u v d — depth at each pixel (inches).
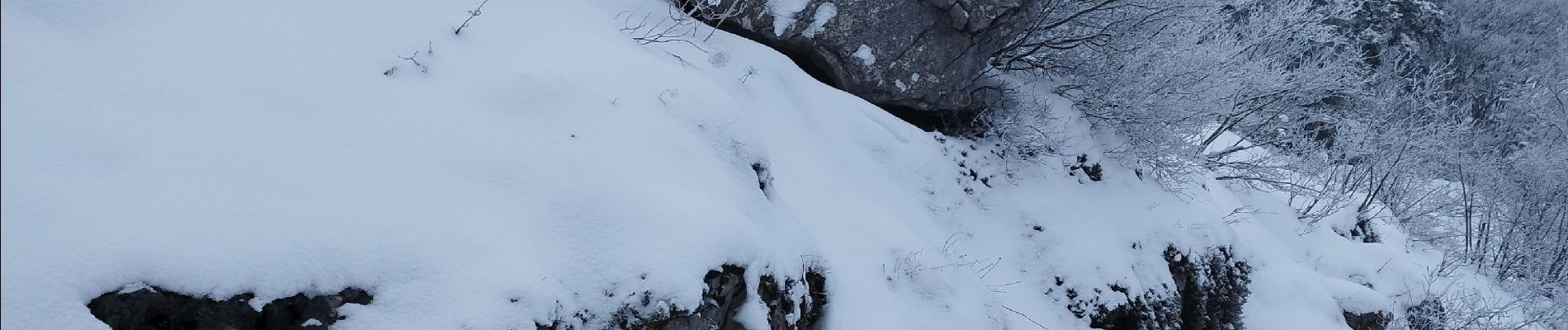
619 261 130.3
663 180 144.6
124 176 110.7
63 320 96.1
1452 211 544.7
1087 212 269.0
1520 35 730.2
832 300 169.6
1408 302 342.0
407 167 131.2
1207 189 348.5
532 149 143.3
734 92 200.2
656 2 237.1
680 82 170.9
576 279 126.8
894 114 266.8
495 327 115.7
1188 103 303.0
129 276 102.1
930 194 235.8
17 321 93.0
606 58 172.6
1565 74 682.2
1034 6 263.3
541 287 121.6
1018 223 251.4
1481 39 717.3
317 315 111.3
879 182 225.3
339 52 147.8
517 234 128.1
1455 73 700.7
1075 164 281.4
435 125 141.4
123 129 116.4
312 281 112.0
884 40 245.6
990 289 213.5
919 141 247.4
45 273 97.3
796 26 243.1
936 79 255.4
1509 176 557.9
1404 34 653.3
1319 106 460.4
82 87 119.9
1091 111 301.9
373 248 117.2
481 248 123.6
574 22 191.2
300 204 117.6
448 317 115.3
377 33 156.9
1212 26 349.7
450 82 153.0
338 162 126.5
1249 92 345.1
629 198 138.2
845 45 244.7
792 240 164.6
